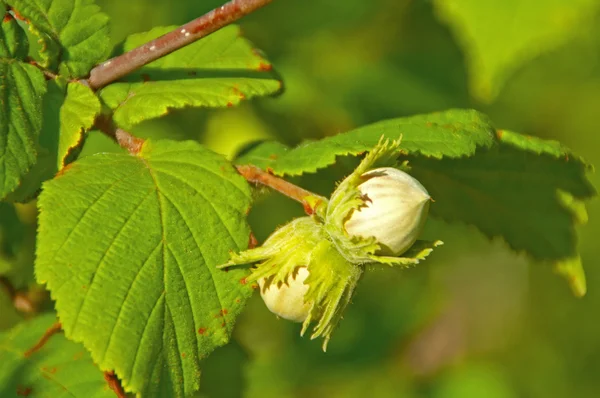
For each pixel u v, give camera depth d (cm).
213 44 83
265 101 96
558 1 82
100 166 79
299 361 114
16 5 81
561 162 84
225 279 78
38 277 77
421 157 84
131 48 83
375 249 77
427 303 121
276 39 103
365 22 106
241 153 82
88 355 81
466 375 121
